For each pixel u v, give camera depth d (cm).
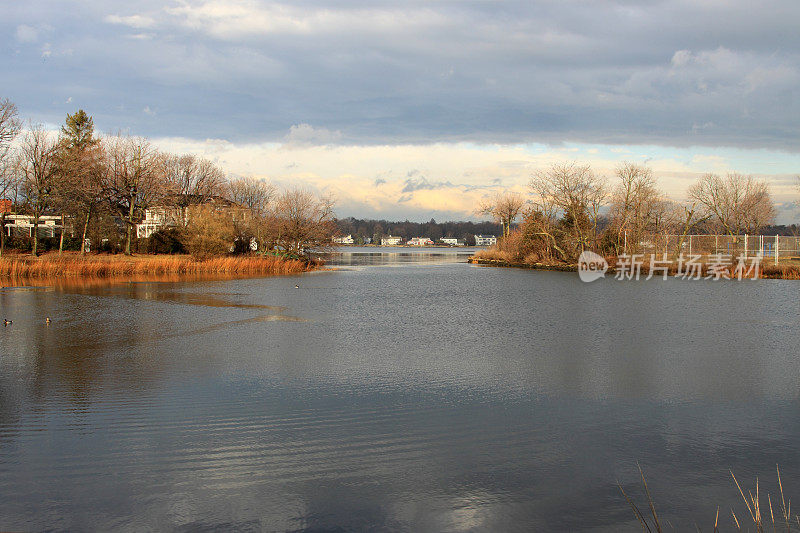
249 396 954
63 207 4919
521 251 5784
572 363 1220
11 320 1791
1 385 1016
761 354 1316
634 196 4519
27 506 582
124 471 661
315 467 676
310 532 543
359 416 856
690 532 550
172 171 6184
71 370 1129
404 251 13062
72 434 771
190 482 636
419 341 1479
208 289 2919
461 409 894
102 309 2083
